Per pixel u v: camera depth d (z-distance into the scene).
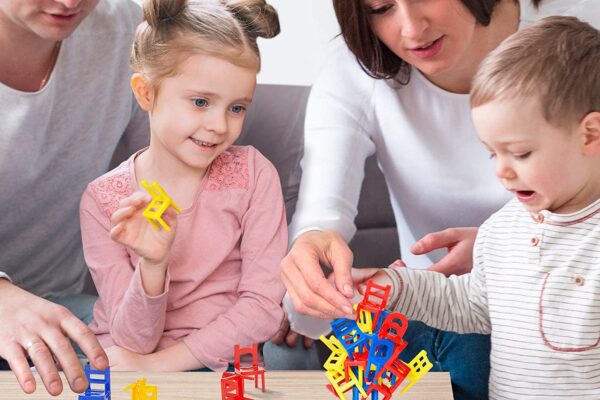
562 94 1.22
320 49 2.25
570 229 1.31
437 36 1.54
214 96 1.62
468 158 1.79
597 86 1.24
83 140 1.85
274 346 1.97
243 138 2.19
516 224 1.39
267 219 1.69
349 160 1.82
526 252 1.36
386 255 2.26
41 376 1.23
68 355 1.25
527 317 1.34
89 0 1.62
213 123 1.62
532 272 1.34
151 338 1.58
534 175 1.26
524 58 1.25
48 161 1.81
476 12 1.54
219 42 1.60
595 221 1.30
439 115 1.78
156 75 1.63
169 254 1.53
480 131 1.29
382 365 1.10
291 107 2.21
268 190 1.71
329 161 1.81
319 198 1.76
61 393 1.25
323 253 1.42
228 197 1.69
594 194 1.31
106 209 1.69
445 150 1.80
